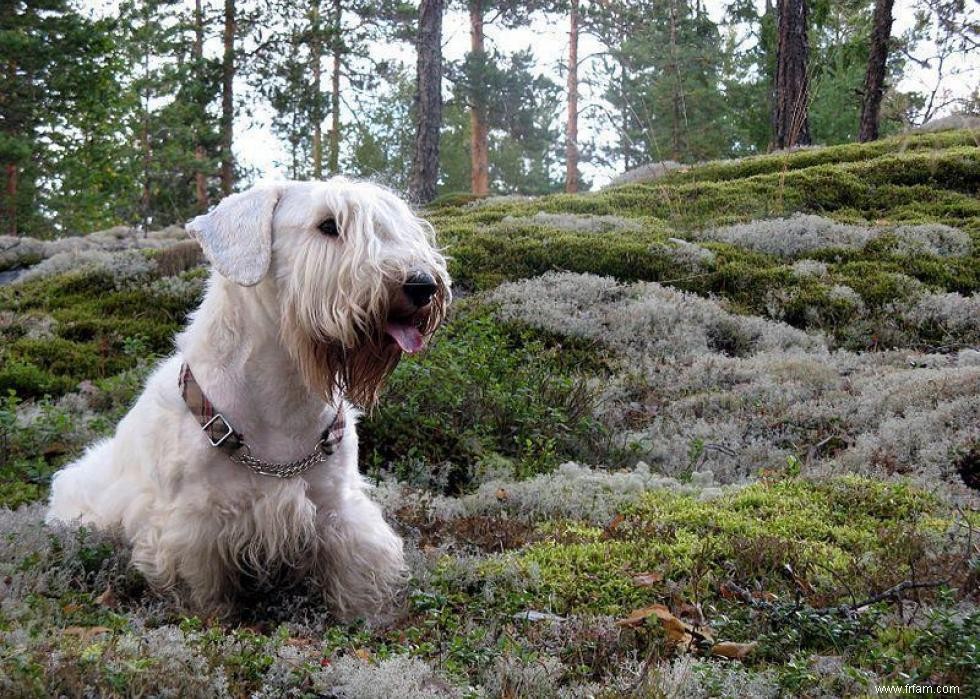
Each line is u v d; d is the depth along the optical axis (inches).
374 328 48.1
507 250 146.6
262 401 50.4
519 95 424.2
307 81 359.6
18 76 351.6
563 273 136.6
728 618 53.1
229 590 53.1
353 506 54.2
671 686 44.9
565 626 51.9
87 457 61.2
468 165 564.7
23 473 72.4
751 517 67.6
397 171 482.9
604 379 106.6
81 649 42.3
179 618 50.6
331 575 53.5
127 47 362.0
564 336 118.3
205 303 52.4
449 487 79.1
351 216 48.5
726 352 119.9
